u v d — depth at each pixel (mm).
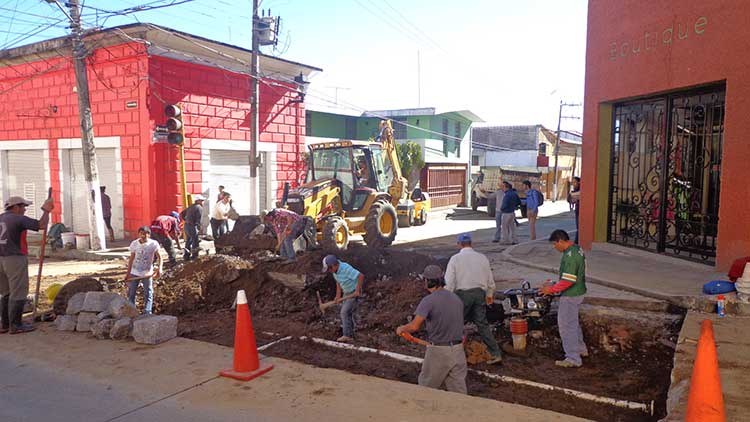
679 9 9234
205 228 18312
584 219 11781
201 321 8633
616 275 8516
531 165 43500
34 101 19922
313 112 30453
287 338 7562
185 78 17688
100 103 17766
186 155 17797
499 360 6676
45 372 5832
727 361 5176
